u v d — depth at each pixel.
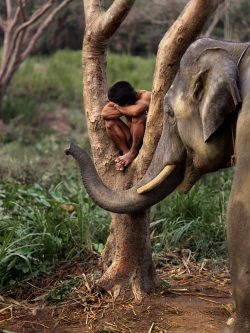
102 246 7.30
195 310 5.89
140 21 19.02
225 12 15.15
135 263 6.12
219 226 7.91
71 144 5.53
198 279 6.83
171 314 5.82
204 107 4.67
